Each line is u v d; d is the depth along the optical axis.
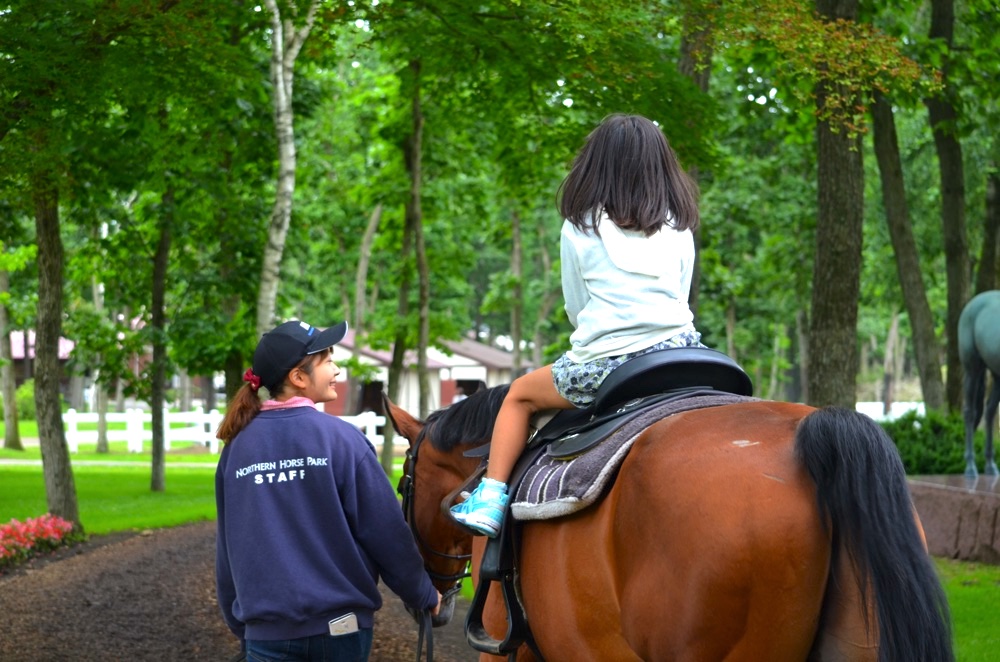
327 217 23.95
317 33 10.28
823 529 2.23
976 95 13.96
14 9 7.50
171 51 8.09
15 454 26.03
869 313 50.25
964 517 8.91
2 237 13.47
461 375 40.75
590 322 2.94
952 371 15.51
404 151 18.08
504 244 32.75
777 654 2.25
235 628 3.43
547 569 2.83
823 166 10.72
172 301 18.39
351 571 3.21
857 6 11.34
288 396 3.38
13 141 7.96
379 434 27.41
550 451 2.98
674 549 2.35
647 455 2.54
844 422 2.23
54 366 11.60
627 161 2.99
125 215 16.02
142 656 6.57
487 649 3.12
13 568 9.85
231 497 3.24
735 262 27.14
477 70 10.66
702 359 2.84
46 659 6.48
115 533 12.27
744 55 10.33
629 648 2.54
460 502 3.38
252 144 14.77
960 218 15.26
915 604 2.10
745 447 2.38
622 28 8.53
